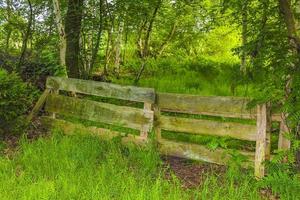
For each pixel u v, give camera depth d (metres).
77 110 8.30
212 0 16.25
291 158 5.66
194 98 6.94
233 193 5.38
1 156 6.79
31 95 8.25
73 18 12.27
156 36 20.91
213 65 19.20
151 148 6.88
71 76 12.45
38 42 11.08
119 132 7.65
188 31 20.06
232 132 6.55
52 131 8.27
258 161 6.12
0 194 4.94
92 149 6.94
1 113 7.63
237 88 12.47
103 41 18.00
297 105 5.75
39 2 11.10
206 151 6.83
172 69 18.08
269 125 6.30
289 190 5.33
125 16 13.90
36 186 5.20
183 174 6.39
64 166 6.09
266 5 8.31
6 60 10.71
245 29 9.59
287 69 6.18
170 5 16.64
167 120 7.20
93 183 5.45
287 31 6.73
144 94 7.38
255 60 7.99
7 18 11.41
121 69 18.81
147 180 5.70
